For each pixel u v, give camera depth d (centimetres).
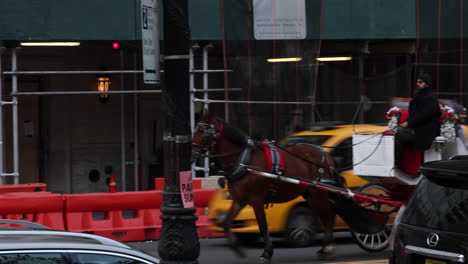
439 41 1795
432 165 648
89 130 1992
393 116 1071
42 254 438
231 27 1633
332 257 1130
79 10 1552
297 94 1692
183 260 705
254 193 1043
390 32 1759
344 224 1245
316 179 1099
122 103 1969
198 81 2005
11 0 1513
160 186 1472
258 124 1659
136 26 1580
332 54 1881
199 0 1611
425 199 634
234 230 1183
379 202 1095
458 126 1184
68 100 1962
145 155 2020
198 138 1030
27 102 1948
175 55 712
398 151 1051
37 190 1476
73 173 1984
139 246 1305
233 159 1036
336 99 1884
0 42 1548
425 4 1784
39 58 1895
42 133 1967
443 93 1797
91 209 1325
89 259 450
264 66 1667
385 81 1944
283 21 1675
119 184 2022
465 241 583
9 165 1942
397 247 646
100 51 1945
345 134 1291
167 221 708
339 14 1723
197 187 1510
